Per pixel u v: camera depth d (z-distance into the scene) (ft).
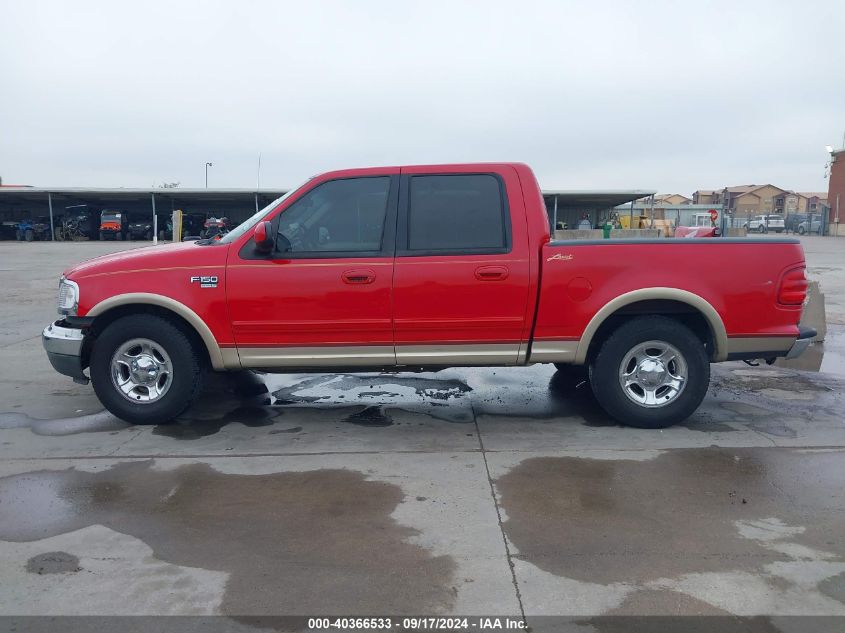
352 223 16.78
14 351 27.89
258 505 12.95
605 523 12.10
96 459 15.43
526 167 16.96
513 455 15.57
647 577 10.32
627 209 151.53
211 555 11.08
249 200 140.87
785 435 16.87
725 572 10.44
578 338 16.75
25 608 9.61
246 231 16.94
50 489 13.75
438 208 16.74
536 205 16.74
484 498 13.19
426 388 21.91
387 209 16.70
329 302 16.48
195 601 9.77
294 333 16.69
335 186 16.85
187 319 16.75
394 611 9.50
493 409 19.40
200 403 20.15
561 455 15.53
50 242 129.80
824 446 16.05
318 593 9.97
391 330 16.62
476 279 16.39
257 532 11.86
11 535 11.79
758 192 303.48
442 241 16.61
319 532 11.85
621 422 17.53
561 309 16.56
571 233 82.38
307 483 14.01
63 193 132.36
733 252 16.61
